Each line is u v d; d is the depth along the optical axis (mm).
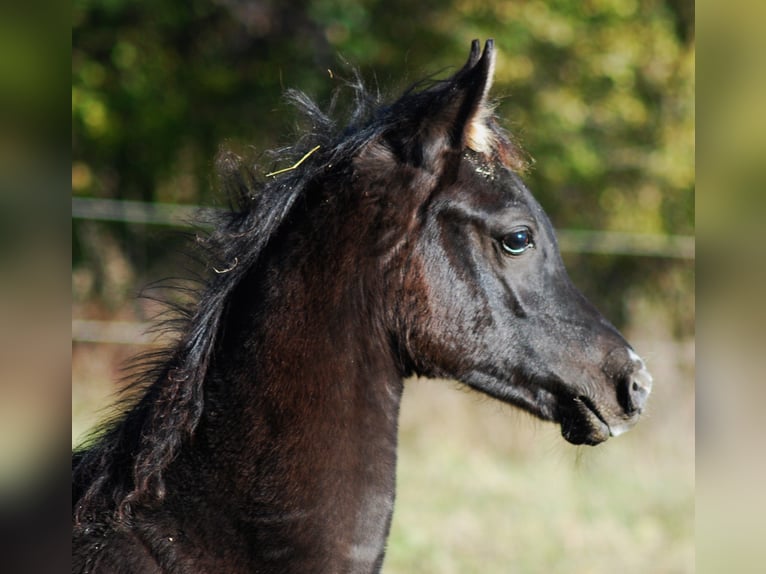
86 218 16859
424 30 24375
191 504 5250
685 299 22500
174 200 23250
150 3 23141
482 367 5996
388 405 5637
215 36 24266
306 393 5355
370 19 23969
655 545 12648
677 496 14570
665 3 26641
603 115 26359
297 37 24078
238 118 23797
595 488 14867
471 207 5824
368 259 5648
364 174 5773
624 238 21781
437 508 13359
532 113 25219
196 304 5758
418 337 5797
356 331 5562
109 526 5199
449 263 5816
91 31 22906
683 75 26703
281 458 5258
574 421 6152
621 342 6191
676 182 26719
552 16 25031
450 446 16094
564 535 12688
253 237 5656
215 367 5492
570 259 22969
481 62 5590
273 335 5422
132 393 5738
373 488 5473
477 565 11570
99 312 17422
